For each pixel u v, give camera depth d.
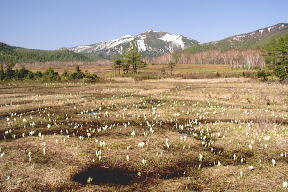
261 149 16.70
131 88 55.94
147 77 91.25
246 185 11.91
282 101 38.72
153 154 15.62
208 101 38.12
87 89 53.41
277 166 14.02
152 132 20.59
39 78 83.25
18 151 15.66
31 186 11.66
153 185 12.02
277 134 19.66
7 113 27.94
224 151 16.70
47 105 32.78
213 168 13.91
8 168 13.31
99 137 18.98
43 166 13.66
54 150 15.91
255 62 173.62
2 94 43.84
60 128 21.58
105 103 35.12
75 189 11.49
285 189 11.51
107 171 13.38
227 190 11.49
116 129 21.38
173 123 24.45
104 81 77.38
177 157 15.34
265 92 44.94
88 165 13.96
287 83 61.81
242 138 19.12
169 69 150.38
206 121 25.58
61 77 83.62
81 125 22.48
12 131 20.45
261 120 24.64
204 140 18.92
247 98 41.41
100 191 11.35
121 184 12.08
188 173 13.35
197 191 11.43
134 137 19.05
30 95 42.66
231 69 153.88
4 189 11.34
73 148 16.30
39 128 21.47
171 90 52.22
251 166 13.69
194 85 62.62
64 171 13.13
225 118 26.69
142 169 13.68
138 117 26.42
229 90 48.41
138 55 117.69
